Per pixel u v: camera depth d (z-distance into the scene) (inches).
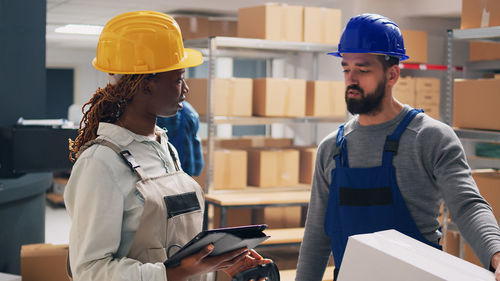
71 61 468.1
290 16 175.8
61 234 261.3
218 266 53.1
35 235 171.3
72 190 52.0
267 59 251.6
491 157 166.7
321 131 221.1
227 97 167.8
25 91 185.3
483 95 112.9
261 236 52.1
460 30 120.2
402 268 45.4
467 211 57.6
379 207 64.0
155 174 54.6
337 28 183.9
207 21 228.8
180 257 48.9
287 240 158.4
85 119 56.9
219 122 167.2
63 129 157.3
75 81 482.0
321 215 71.6
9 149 165.2
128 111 55.1
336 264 68.2
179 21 224.7
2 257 155.3
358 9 210.4
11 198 153.6
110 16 283.4
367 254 48.6
